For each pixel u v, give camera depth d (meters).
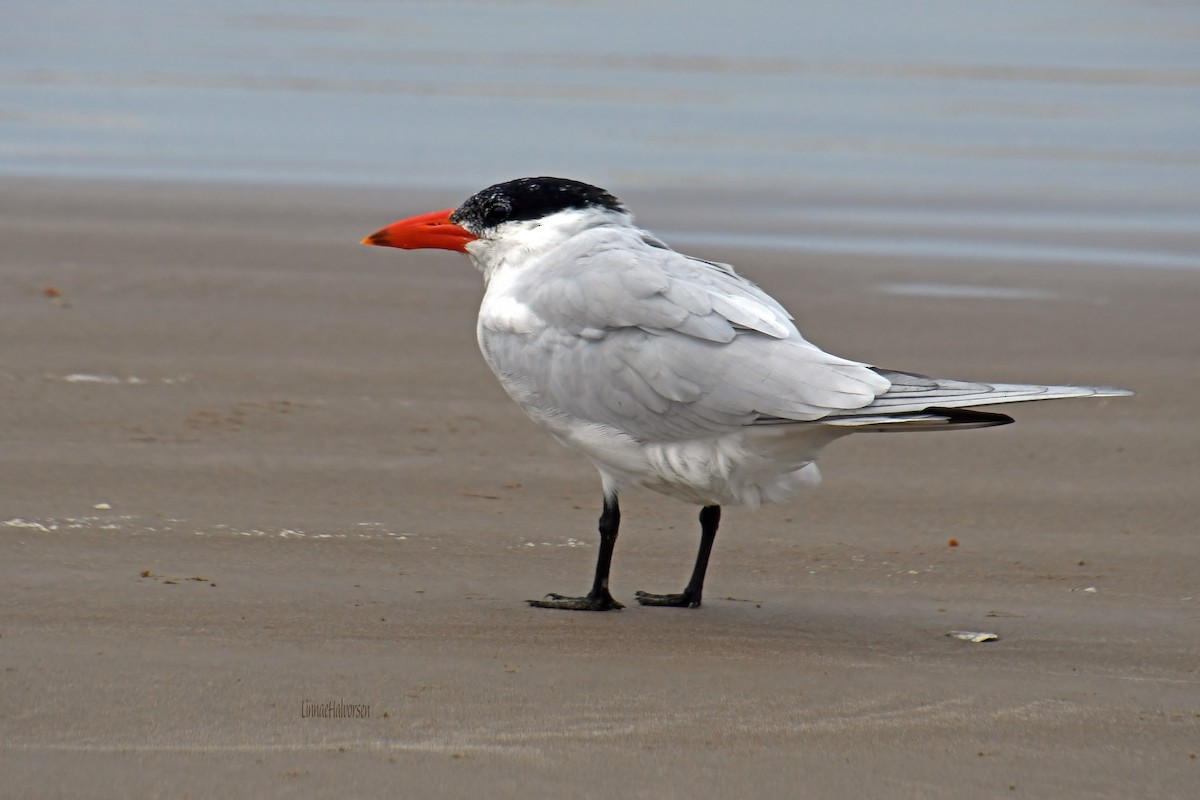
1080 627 10.31
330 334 17.62
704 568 10.76
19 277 19.38
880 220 25.27
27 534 11.30
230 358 16.50
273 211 24.19
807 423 9.77
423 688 8.87
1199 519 12.66
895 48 45.59
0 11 47.38
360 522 12.06
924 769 8.04
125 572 10.62
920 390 9.65
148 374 15.77
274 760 7.84
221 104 34.44
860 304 19.89
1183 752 8.31
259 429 14.30
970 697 9.02
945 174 29.47
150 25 45.91
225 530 11.66
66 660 8.98
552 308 10.52
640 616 10.39
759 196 27.00
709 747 8.23
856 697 8.98
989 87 39.53
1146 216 26.02
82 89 35.69
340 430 14.42
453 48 43.44
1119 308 19.92
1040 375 16.97
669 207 25.88
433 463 13.64
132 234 22.03
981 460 14.14
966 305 19.94
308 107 34.41
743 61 42.56
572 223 11.15
